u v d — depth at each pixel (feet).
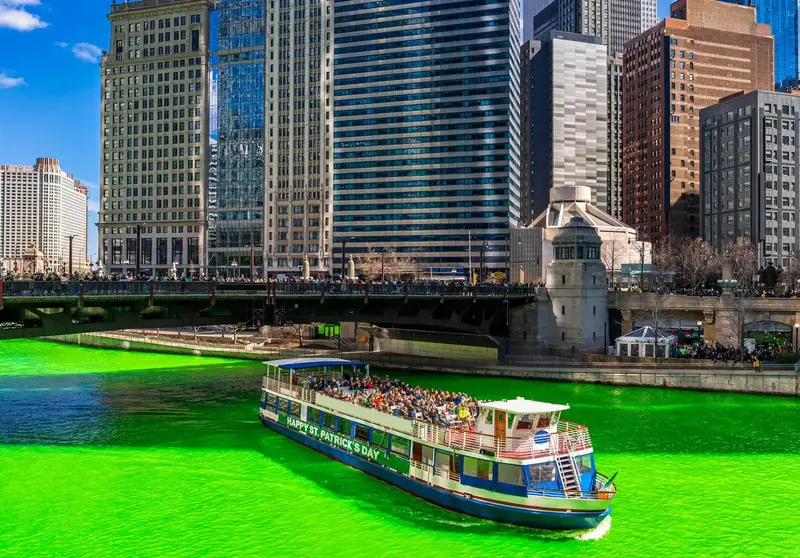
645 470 165.58
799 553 121.19
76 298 177.58
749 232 636.89
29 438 189.57
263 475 159.63
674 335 328.29
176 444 184.65
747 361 276.41
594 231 322.14
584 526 126.00
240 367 330.34
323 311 265.95
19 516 135.33
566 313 314.35
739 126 652.48
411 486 146.41
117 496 146.10
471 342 331.77
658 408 229.86
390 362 327.88
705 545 124.26
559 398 245.86
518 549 121.19
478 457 132.36
